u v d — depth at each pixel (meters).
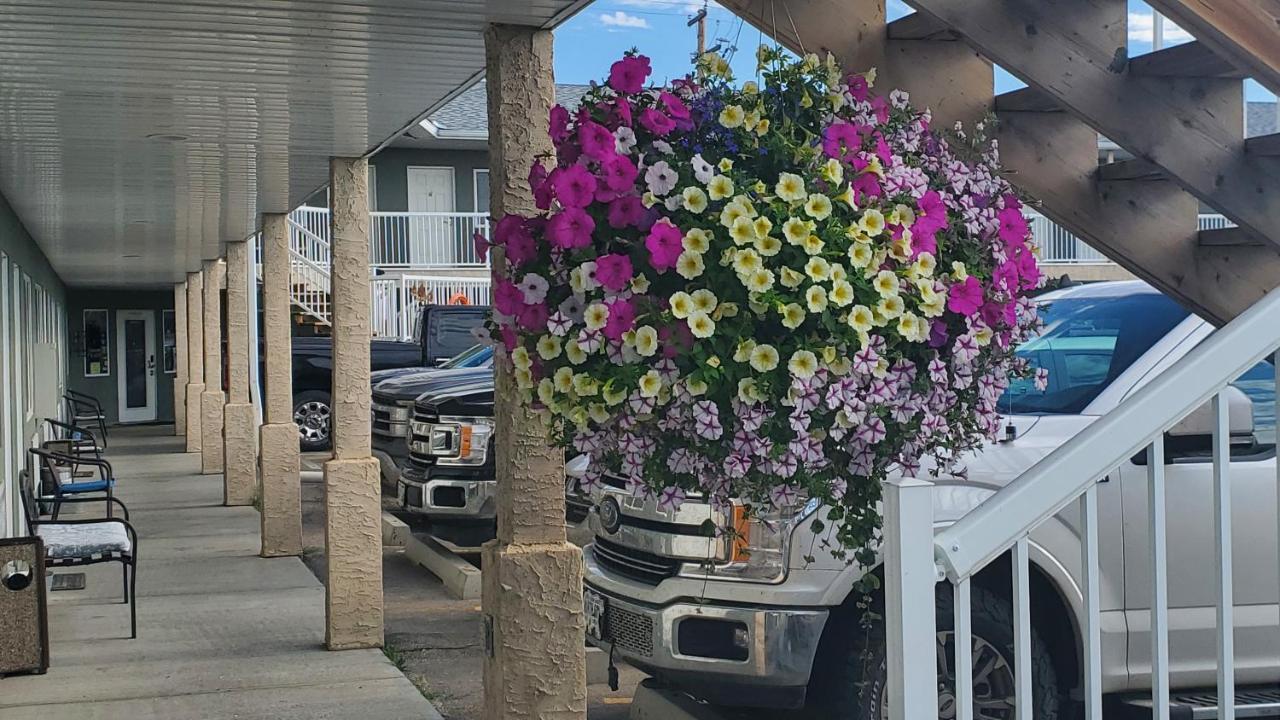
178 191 9.63
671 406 2.96
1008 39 4.64
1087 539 2.42
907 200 3.10
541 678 4.38
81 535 7.67
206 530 11.91
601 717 5.93
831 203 2.98
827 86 3.26
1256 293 5.40
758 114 3.14
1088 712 2.42
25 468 11.54
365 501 7.18
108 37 5.21
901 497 2.32
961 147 3.55
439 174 29.52
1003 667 4.67
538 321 3.08
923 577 2.32
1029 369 3.34
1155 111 4.76
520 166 4.48
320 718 5.86
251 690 6.37
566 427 3.23
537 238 3.18
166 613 8.27
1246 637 4.85
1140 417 2.41
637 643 4.89
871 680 4.59
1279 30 3.70
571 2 4.17
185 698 6.24
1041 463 2.42
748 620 4.58
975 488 4.60
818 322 2.91
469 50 5.34
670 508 3.25
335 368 7.18
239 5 4.71
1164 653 2.44
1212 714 4.64
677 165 3.07
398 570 9.80
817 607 4.54
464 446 9.48
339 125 6.84
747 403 2.86
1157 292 5.48
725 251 2.86
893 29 4.97
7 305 9.93
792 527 4.56
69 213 11.03
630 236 3.04
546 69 4.51
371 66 5.65
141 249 14.96
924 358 3.07
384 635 7.61
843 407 2.90
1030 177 5.26
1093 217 5.33
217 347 17.19
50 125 7.05
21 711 6.07
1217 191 4.82
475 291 24.25
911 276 2.97
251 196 9.86
